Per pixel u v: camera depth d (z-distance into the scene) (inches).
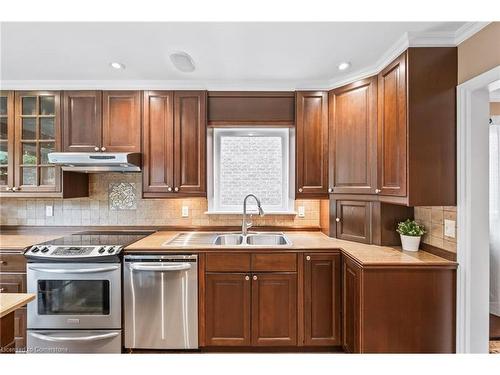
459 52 73.1
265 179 118.3
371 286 74.7
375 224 93.4
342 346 91.2
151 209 118.2
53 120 103.3
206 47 80.4
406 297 74.5
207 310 90.2
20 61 88.2
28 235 112.0
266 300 90.3
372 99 89.0
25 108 103.3
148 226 118.0
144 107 103.7
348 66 89.6
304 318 90.6
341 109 98.6
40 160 102.7
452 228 75.4
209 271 90.0
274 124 106.2
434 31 71.5
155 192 104.3
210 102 106.3
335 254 90.7
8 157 102.0
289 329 90.4
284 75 97.1
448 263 73.8
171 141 104.0
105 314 88.4
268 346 91.2
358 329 77.4
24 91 102.3
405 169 74.9
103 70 94.1
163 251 89.6
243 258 90.1
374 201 93.0
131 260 89.4
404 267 74.4
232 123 106.1
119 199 117.6
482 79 65.5
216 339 90.1
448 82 73.9
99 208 117.5
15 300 53.0
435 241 82.0
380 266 74.4
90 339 87.4
